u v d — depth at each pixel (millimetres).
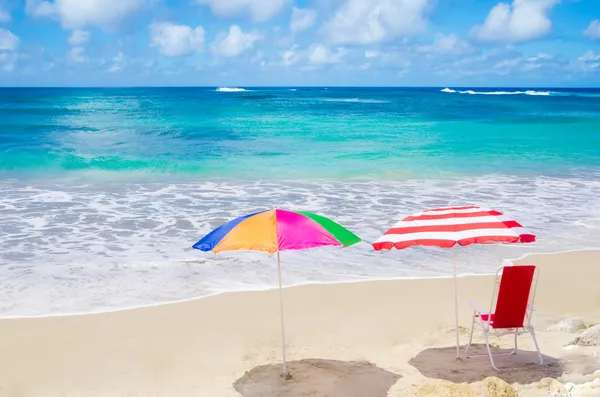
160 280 8797
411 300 8070
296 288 8516
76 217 12617
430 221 5523
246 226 5328
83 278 8836
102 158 21188
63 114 41812
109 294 8203
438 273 9234
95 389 5625
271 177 18109
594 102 71688
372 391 5461
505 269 5609
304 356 6363
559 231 11711
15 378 5848
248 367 6090
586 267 9500
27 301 7898
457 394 4840
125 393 5531
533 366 5918
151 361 6246
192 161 20922
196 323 7266
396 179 17859
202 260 9766
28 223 12062
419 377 5750
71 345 6625
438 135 30281
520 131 32469
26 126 32062
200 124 35031
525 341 6664
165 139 27516
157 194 15281
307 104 62031
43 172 18656
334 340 6801
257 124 35719
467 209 5707
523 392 5266
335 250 10414
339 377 5789
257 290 8438
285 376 5793
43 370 6027
